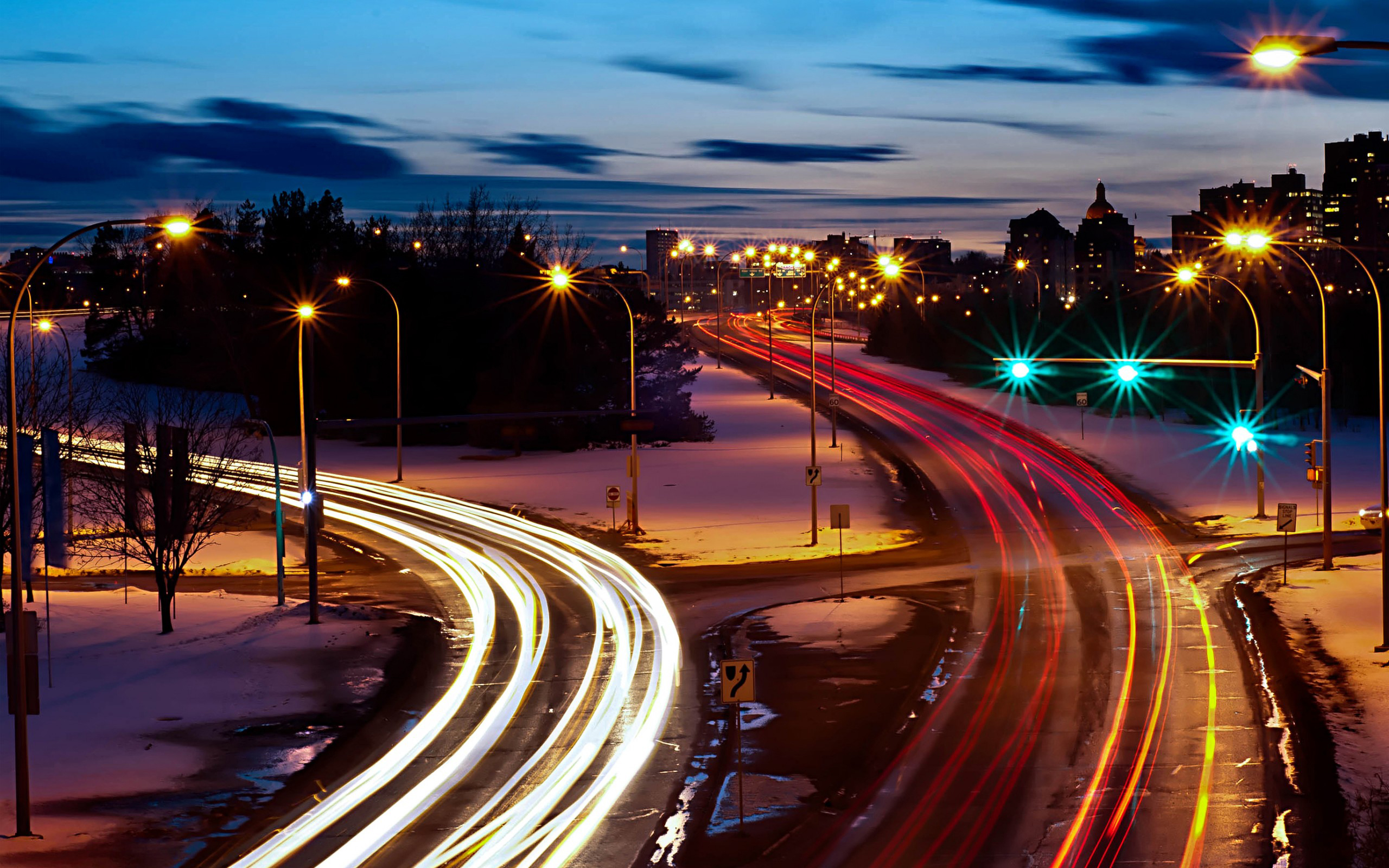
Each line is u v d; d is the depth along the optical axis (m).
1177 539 51.09
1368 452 73.81
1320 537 50.84
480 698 28.77
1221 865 17.22
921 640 33.56
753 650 32.97
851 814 20.03
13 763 23.94
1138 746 23.38
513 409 81.88
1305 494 60.81
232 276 103.81
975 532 53.66
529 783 22.14
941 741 24.23
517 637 35.59
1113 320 115.62
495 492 66.50
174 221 20.88
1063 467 70.31
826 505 60.94
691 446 82.38
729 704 27.44
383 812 20.59
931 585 42.22
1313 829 18.61
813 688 28.78
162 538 36.28
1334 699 26.38
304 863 18.16
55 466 29.39
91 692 29.39
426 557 50.88
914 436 83.31
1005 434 83.19
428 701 28.62
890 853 18.12
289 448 84.62
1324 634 32.75
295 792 21.84
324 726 26.34
